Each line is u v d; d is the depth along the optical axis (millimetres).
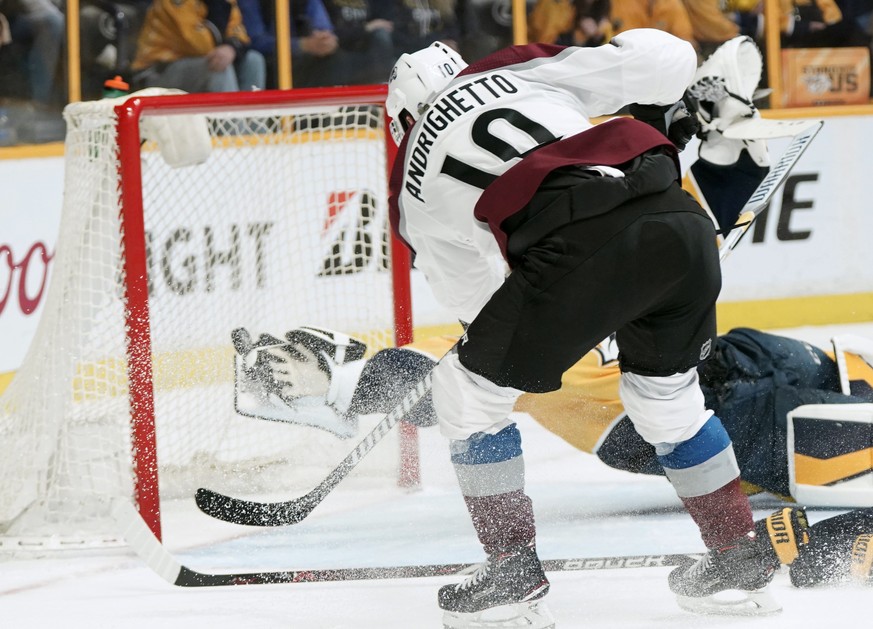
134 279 7809
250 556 7297
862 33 19141
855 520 6062
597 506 8141
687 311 5398
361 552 7234
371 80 17641
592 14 18359
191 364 10164
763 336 8133
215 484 8898
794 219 17703
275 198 11156
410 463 8852
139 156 7914
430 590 6516
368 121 10359
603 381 8039
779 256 17625
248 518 6355
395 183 5953
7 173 13719
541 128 5457
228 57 16812
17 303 13734
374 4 17453
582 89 5773
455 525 7801
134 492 7727
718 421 5887
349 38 17406
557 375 5355
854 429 7375
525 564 5605
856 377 8117
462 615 5652
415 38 17781
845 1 19000
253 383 8672
